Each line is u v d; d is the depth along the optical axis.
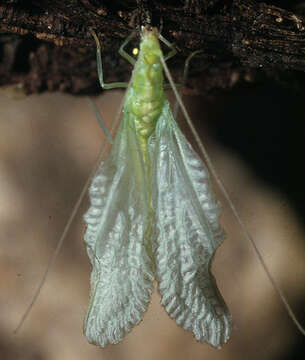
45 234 0.08
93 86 0.08
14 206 0.08
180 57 0.07
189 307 0.07
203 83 0.08
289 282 0.08
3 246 0.08
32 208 0.08
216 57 0.07
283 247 0.08
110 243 0.07
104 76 0.08
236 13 0.07
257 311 0.08
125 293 0.07
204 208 0.07
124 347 0.08
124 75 0.08
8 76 0.08
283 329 0.08
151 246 0.07
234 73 0.08
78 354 0.08
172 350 0.08
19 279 0.08
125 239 0.07
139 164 0.07
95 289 0.07
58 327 0.08
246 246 0.08
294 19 0.07
